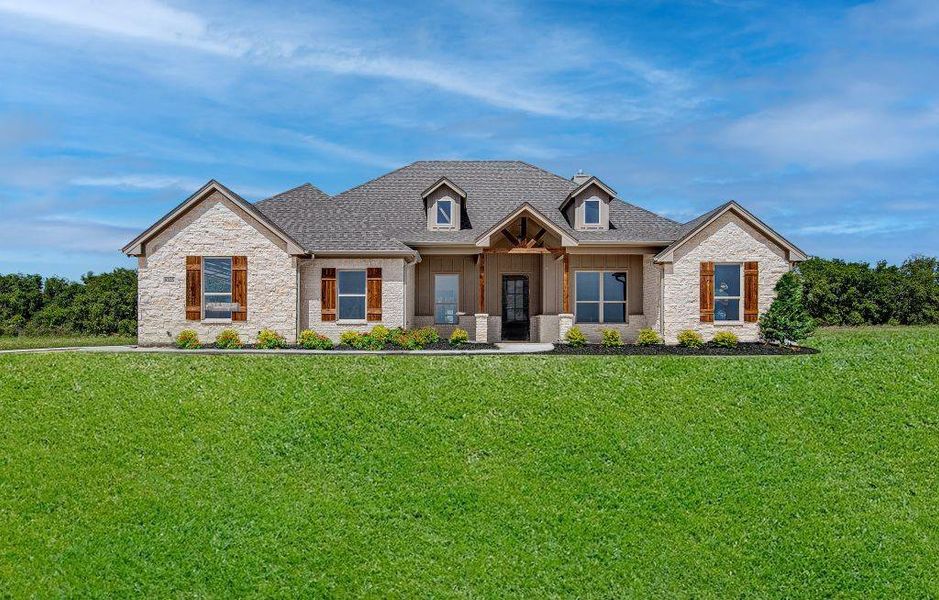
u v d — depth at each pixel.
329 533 12.95
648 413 17.78
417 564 12.30
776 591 12.01
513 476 14.83
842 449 16.33
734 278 27.00
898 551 12.95
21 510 13.26
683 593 11.91
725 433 16.84
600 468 15.20
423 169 33.16
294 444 15.96
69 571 11.77
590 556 12.66
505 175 32.91
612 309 29.58
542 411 17.75
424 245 28.23
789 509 13.97
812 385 19.80
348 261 26.61
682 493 14.38
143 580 11.63
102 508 13.39
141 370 20.44
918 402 18.69
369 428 16.69
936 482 15.12
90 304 39.38
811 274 43.50
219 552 12.34
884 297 42.78
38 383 19.19
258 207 29.41
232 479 14.48
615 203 31.47
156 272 25.84
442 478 14.70
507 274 29.88
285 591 11.56
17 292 40.16
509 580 12.02
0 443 15.65
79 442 15.78
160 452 15.44
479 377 20.05
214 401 18.02
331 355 23.05
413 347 24.95
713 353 23.95
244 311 25.84
